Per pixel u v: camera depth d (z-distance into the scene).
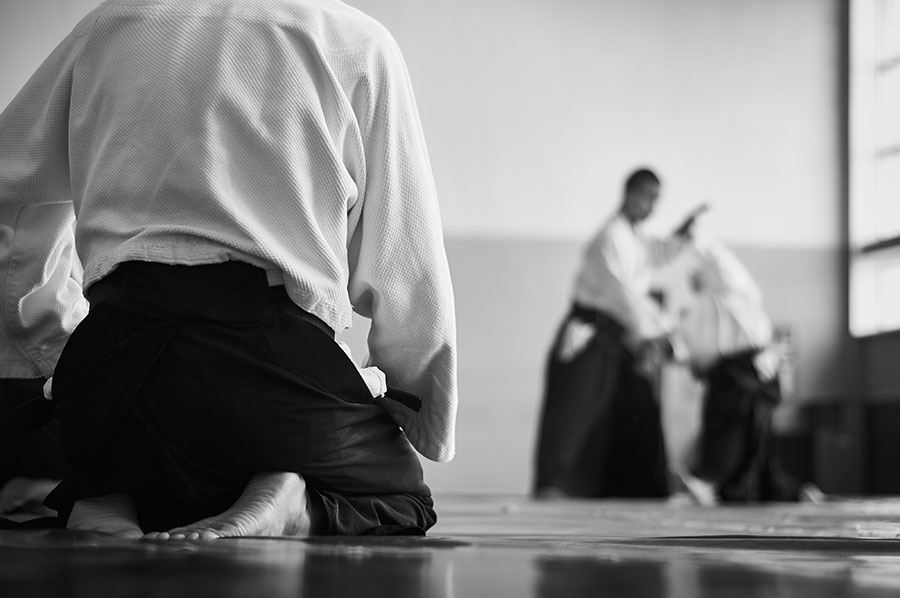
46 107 2.39
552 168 13.20
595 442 12.59
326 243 2.22
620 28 13.48
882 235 13.79
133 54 2.29
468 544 1.88
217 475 2.13
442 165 13.06
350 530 2.17
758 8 13.81
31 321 2.57
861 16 13.96
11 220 2.47
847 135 13.84
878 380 13.41
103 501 2.15
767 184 13.62
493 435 12.70
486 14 13.25
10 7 12.33
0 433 2.90
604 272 12.88
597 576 1.35
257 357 2.12
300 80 2.28
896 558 1.82
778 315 13.51
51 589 1.09
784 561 1.66
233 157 2.23
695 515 6.39
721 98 13.63
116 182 2.23
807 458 13.34
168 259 2.15
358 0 13.03
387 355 2.38
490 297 12.91
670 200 13.34
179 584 1.15
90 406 2.14
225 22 2.29
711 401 12.48
